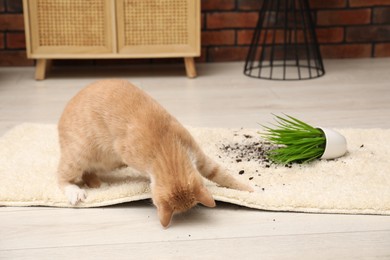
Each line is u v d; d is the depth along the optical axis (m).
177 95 3.27
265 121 2.93
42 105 3.13
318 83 3.44
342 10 3.85
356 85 3.40
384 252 1.97
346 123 2.89
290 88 3.37
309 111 3.04
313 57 3.88
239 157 2.56
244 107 3.10
